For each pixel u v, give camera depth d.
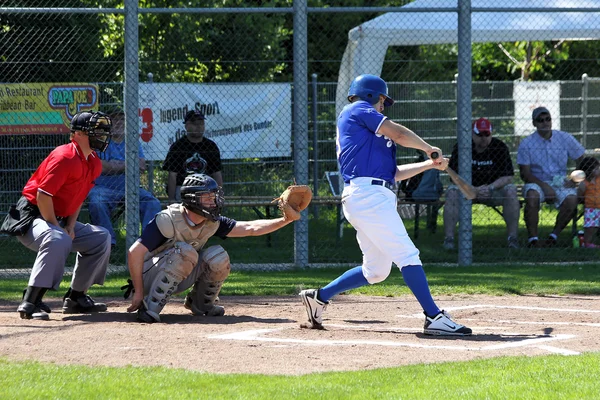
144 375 12.47
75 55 32.44
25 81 30.09
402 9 27.50
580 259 29.73
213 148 29.64
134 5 26.27
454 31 35.38
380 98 16.81
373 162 16.11
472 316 19.34
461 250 28.59
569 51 62.16
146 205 27.98
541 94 40.12
